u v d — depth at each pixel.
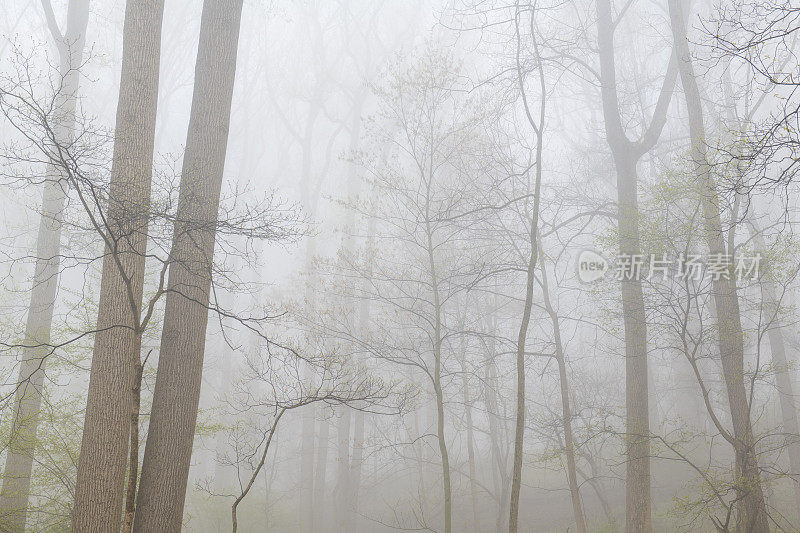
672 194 10.02
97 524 7.18
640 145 12.48
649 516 10.97
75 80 11.26
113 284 7.75
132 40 8.45
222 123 8.94
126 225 6.68
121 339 7.66
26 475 9.55
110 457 7.39
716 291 10.46
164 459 7.77
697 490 15.05
